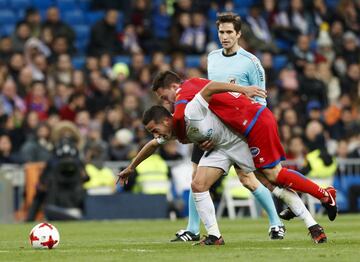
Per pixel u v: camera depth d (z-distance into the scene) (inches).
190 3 3137.3
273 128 1176.8
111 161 2391.7
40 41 2908.5
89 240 1412.4
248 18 3068.4
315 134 2556.6
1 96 2583.7
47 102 2672.2
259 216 2401.6
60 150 2210.9
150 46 3083.2
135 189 2367.1
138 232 1640.0
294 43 3166.8
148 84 2812.5
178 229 1737.2
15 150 2493.8
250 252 1075.9
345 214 2423.7
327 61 3117.6
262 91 1122.7
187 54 3070.9
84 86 2741.1
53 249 1186.0
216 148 1187.9
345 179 2492.6
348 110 2864.2
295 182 1180.5
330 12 3299.7
